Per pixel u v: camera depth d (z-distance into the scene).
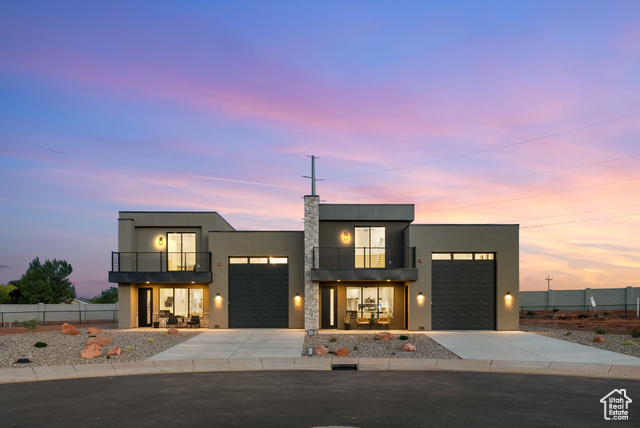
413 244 25.08
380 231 26.50
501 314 24.94
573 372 14.26
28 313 35.44
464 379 13.17
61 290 42.97
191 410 9.76
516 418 9.12
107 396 11.13
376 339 20.94
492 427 8.54
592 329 26.16
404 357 16.66
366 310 25.92
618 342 19.66
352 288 25.98
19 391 11.84
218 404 10.24
